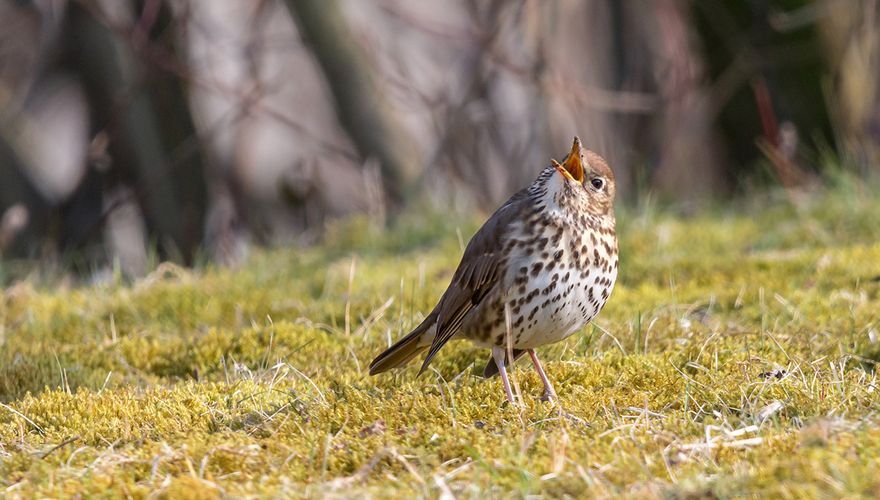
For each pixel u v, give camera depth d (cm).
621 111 1959
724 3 1894
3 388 877
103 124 1827
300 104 2430
